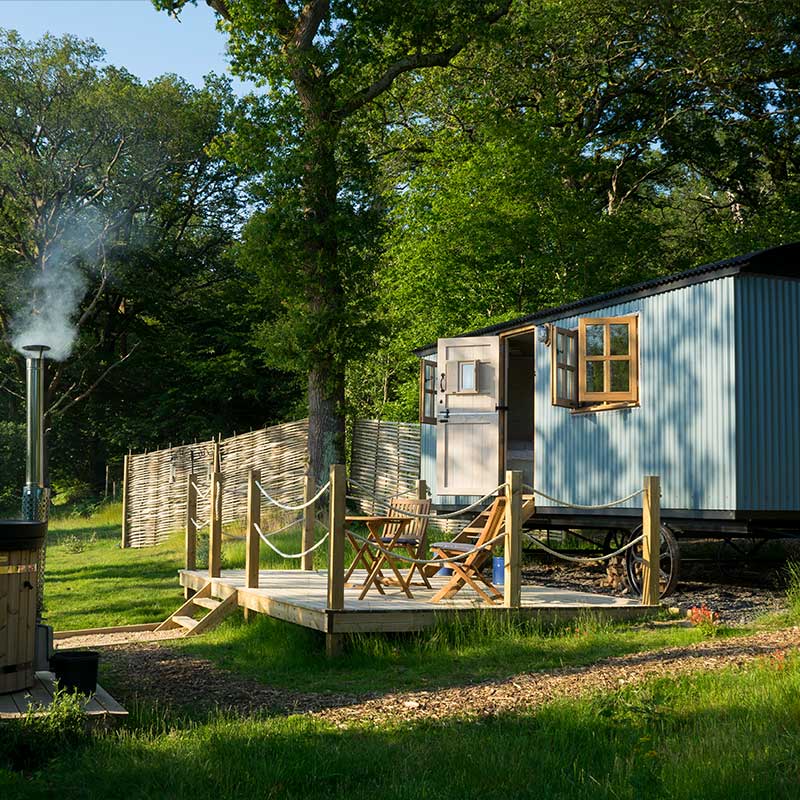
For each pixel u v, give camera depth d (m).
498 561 12.19
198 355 39.47
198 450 24.36
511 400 19.03
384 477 21.97
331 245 21.98
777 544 16.33
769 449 11.98
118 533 26.77
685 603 11.53
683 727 5.96
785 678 6.58
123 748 6.02
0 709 6.53
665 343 12.77
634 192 32.50
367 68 25.86
